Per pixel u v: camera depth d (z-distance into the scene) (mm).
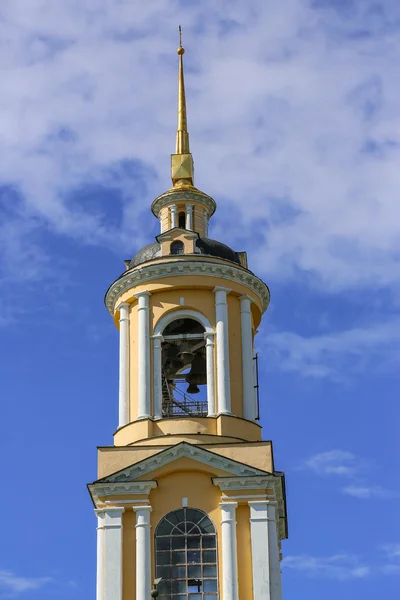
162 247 53500
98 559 47906
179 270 52281
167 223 56625
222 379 50688
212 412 50156
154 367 51188
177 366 53844
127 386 51719
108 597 46625
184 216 56719
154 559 47656
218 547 47656
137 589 46750
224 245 54531
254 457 48688
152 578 47156
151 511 48156
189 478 48688
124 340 52750
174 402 52562
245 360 51750
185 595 47094
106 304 54469
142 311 52250
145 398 50531
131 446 49312
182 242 53531
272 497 48125
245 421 50219
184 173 58031
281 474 48906
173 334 52344
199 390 54031
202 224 56656
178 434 49406
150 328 51969
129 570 47219
